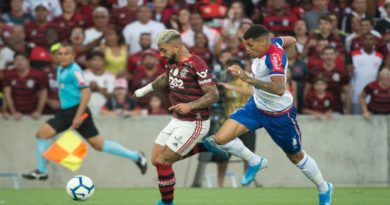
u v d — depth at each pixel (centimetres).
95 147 4209
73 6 5491
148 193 4084
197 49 5100
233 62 4275
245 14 5656
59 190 4341
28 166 4694
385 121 4759
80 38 5206
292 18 5419
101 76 4956
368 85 4866
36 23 5353
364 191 4191
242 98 4288
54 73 5062
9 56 5238
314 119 4738
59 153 4150
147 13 5316
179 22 5388
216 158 4528
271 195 3916
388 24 5488
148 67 4894
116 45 5144
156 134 4697
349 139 4747
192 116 2822
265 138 4694
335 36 5244
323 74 4891
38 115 4697
